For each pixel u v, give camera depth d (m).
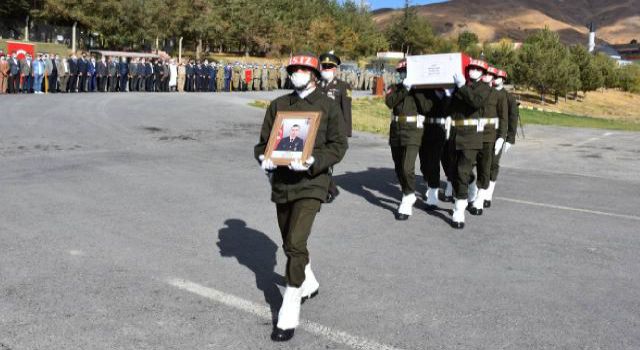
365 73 47.53
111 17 48.12
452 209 8.70
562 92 52.00
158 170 10.20
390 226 7.39
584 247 6.68
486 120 8.10
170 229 6.59
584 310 4.71
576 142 21.75
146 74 30.30
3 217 6.68
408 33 98.06
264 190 9.02
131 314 4.27
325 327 4.21
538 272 5.68
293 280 4.11
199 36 58.47
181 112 20.27
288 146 4.14
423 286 5.15
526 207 8.93
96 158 10.99
